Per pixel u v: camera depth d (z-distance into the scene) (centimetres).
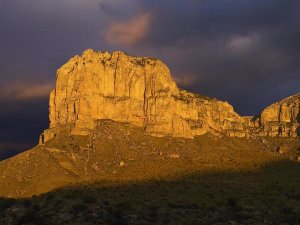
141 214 12238
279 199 15750
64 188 18062
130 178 19525
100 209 11988
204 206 13975
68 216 11338
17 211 11575
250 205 14500
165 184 18075
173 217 12425
